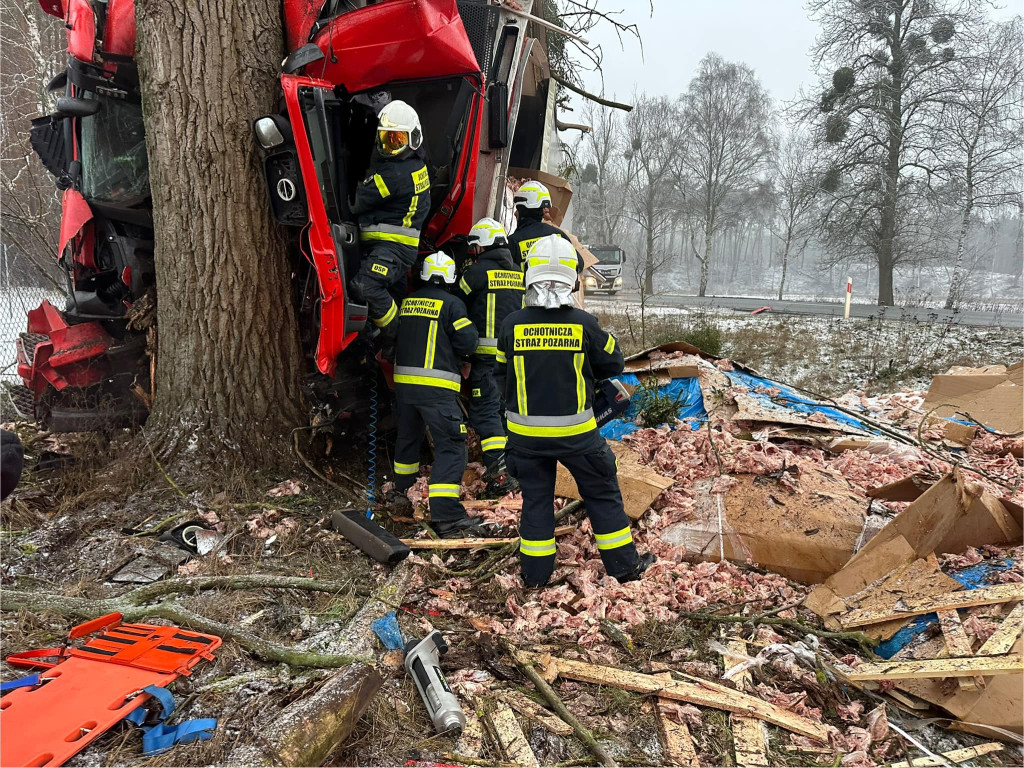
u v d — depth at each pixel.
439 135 4.55
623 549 3.36
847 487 4.04
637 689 2.65
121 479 3.87
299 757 1.99
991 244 28.91
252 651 2.59
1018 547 3.19
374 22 4.12
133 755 2.01
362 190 3.95
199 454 4.06
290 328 4.42
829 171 24.75
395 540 3.53
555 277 3.21
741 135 35.22
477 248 4.68
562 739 2.41
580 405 3.23
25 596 2.83
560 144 9.27
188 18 3.89
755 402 5.17
